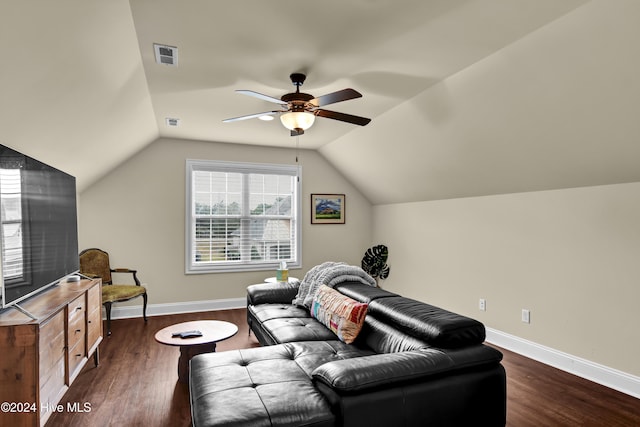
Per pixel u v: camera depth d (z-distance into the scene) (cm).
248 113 376
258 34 223
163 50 241
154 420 230
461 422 176
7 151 194
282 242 545
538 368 311
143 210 470
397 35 223
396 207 536
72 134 272
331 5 193
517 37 223
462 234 416
